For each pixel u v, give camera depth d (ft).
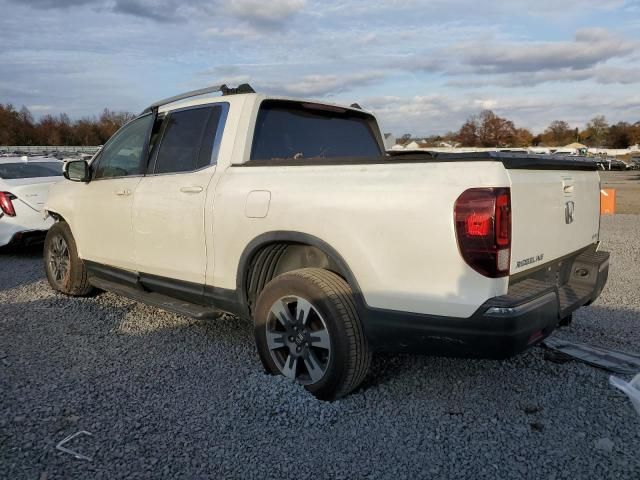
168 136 15.37
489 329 9.50
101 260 17.44
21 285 22.09
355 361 11.03
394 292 10.34
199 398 11.71
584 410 11.14
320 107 15.48
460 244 9.60
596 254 13.87
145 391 12.06
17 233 27.55
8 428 10.45
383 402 11.54
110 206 16.47
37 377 12.79
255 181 12.54
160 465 9.34
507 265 9.64
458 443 10.02
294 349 11.89
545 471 9.17
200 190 13.60
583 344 14.69
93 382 12.53
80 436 10.21
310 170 11.78
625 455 9.56
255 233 12.29
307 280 11.39
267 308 12.18
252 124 13.62
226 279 13.16
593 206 13.94
